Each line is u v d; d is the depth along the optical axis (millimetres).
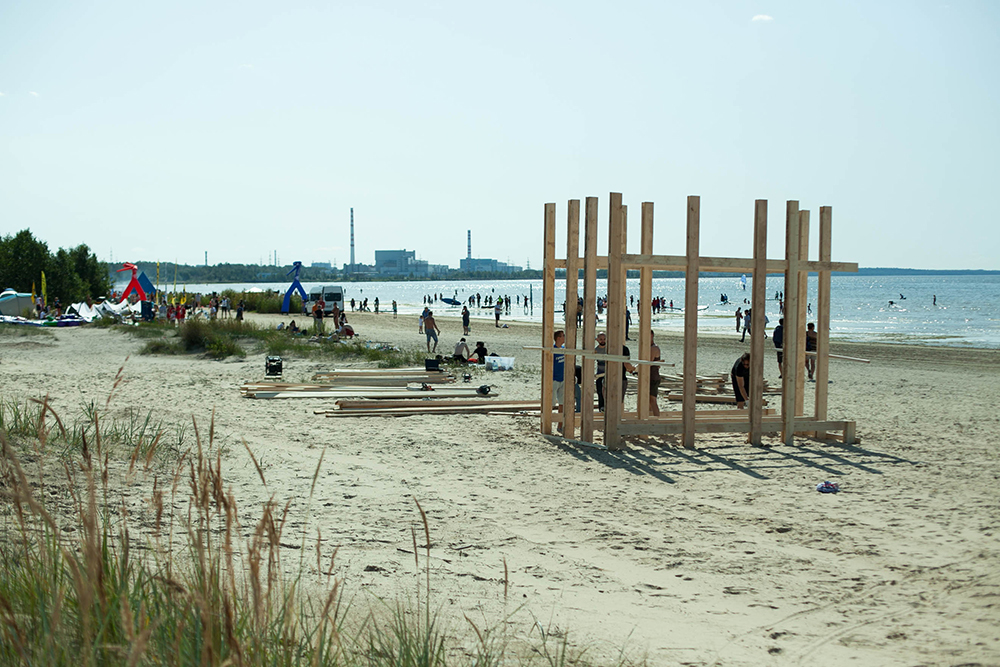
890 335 40625
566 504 7742
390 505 7383
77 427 9141
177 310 40469
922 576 5672
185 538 5316
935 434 12297
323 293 52438
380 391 16328
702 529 6898
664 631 4484
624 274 11141
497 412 14117
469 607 4645
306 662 3000
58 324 37469
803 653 4227
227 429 11438
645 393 11805
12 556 3654
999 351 29406
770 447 11219
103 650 2520
